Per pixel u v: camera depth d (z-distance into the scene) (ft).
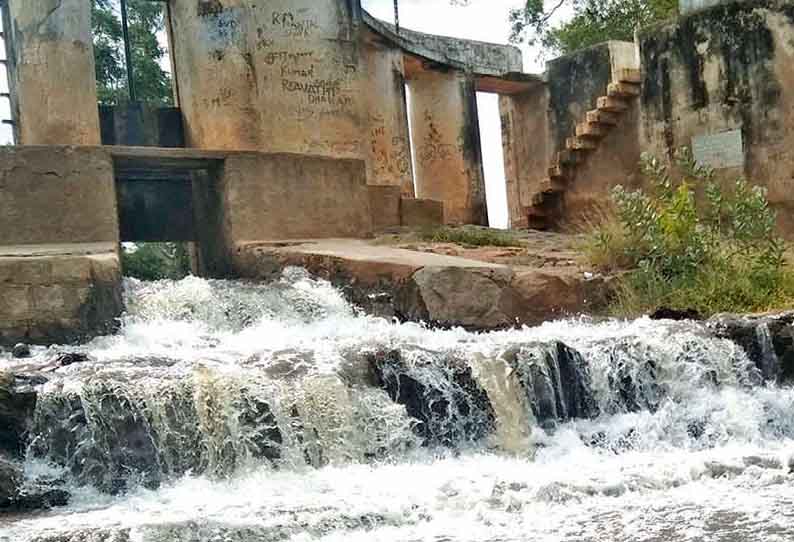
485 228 61.87
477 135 75.41
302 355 29.58
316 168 51.52
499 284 39.01
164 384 26.48
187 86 60.13
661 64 65.31
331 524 21.11
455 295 38.29
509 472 25.76
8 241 43.21
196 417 26.37
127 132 61.36
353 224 52.70
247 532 20.45
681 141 64.28
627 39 90.07
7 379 26.14
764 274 40.63
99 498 24.79
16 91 58.39
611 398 31.40
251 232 49.34
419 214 63.41
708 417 30.73
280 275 44.80
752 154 60.59
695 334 33.09
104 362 28.89
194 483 25.40
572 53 78.02
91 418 25.90
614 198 45.19
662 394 31.91
